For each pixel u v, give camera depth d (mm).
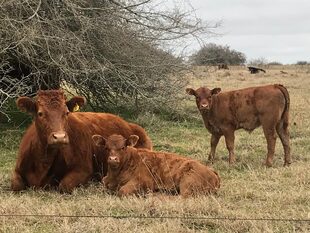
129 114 16281
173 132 14031
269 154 9984
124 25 14906
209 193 7352
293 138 13164
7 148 11641
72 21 14203
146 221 6207
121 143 7621
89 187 8102
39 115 7527
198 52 16594
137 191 7496
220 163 10242
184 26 15258
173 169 7484
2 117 14508
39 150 7758
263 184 8156
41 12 13266
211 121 10531
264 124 10102
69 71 13023
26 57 12961
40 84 14062
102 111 16359
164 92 15977
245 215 6375
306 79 38875
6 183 8516
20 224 6090
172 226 5867
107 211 6629
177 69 16188
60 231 5828
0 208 6648
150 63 15164
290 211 6582
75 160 8109
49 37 12344
